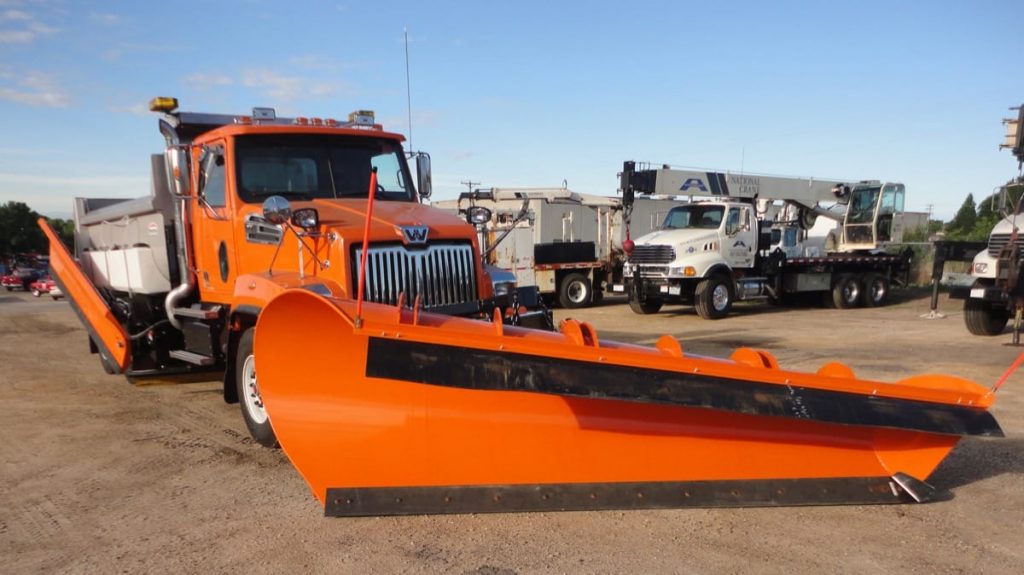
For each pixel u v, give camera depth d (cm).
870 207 1945
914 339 1173
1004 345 1083
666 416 421
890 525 394
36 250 6931
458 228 559
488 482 406
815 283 1809
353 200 609
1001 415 638
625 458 416
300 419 393
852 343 1127
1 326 1608
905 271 1989
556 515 405
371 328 337
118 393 784
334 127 659
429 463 403
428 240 538
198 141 652
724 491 413
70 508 433
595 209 2247
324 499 392
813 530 387
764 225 1734
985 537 379
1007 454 525
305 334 386
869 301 1891
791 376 369
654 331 1336
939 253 1589
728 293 1590
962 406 395
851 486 424
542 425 412
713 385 360
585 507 399
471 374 338
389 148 696
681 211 1686
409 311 373
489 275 584
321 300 362
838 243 2061
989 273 1135
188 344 665
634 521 397
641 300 1647
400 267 522
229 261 617
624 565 346
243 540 379
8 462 530
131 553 366
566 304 1972
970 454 525
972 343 1111
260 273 541
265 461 521
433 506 395
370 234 510
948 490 449
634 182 1594
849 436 435
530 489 404
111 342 714
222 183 623
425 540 374
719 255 1577
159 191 682
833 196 1969
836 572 340
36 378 891
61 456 543
